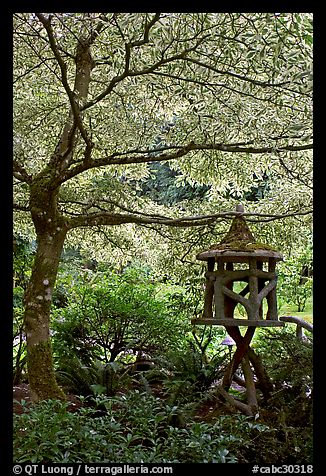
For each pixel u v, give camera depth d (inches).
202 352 211.5
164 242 238.8
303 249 244.5
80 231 245.6
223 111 175.9
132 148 228.2
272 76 141.5
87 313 213.3
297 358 151.6
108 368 186.2
